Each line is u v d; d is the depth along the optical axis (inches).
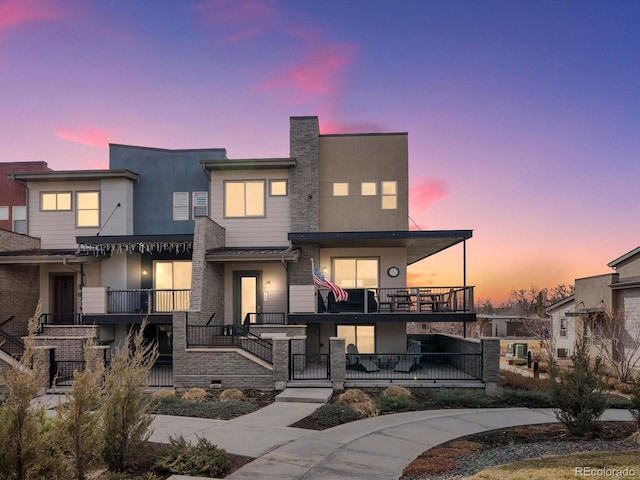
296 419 406.0
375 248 767.7
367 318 657.0
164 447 302.2
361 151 779.4
